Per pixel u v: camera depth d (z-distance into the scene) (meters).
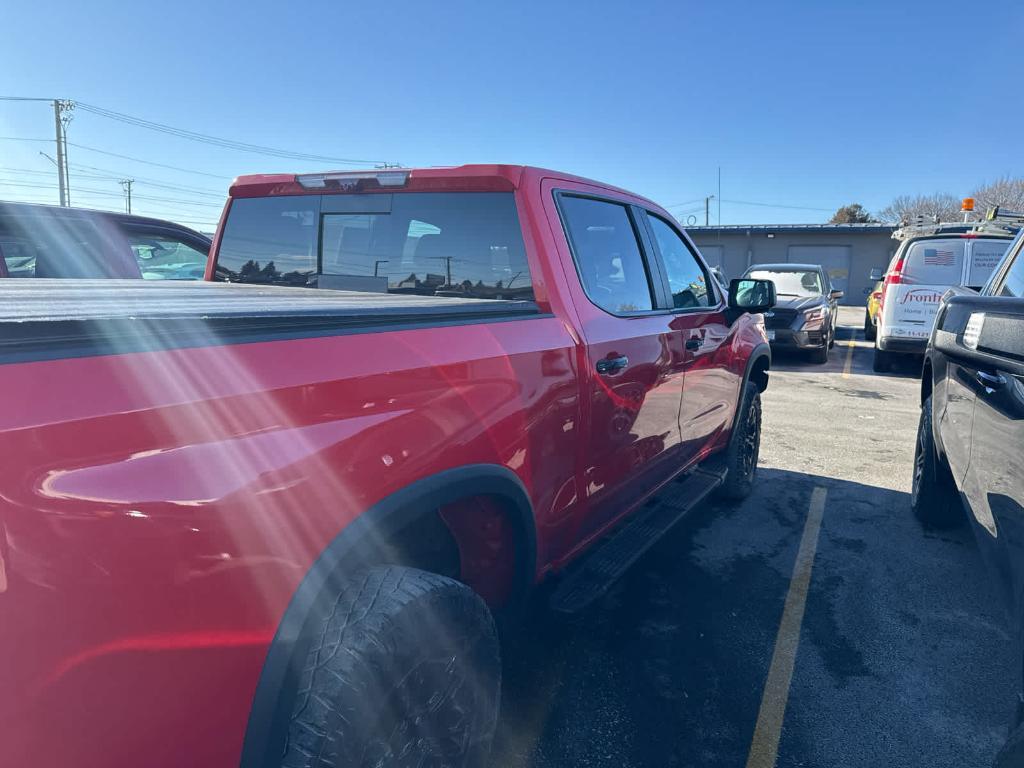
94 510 1.09
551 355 2.31
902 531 4.42
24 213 4.19
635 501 3.32
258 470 1.31
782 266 13.91
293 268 3.23
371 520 1.54
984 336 2.31
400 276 2.90
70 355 1.13
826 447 6.44
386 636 1.49
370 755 1.46
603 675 2.90
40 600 1.05
